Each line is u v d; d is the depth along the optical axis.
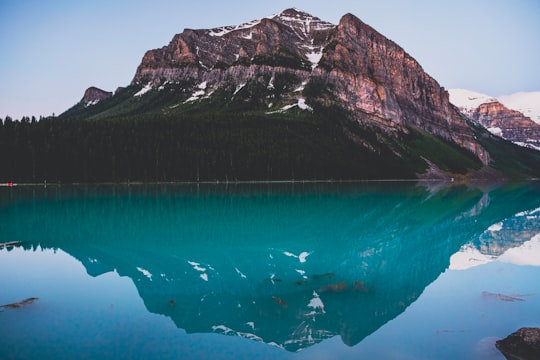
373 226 52.00
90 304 22.89
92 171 146.62
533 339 17.84
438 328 20.11
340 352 17.70
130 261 32.78
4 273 29.02
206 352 17.50
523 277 29.02
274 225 51.97
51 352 17.28
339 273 29.84
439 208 75.50
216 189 121.50
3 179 137.75
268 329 19.91
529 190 148.62
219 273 29.53
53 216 58.22
